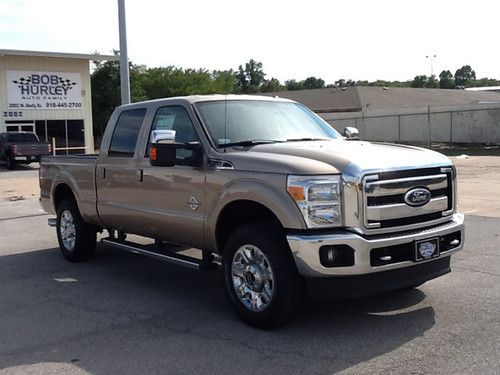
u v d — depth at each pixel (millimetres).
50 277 7633
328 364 4594
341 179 5016
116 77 57000
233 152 5754
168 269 7953
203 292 6797
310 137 6504
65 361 4824
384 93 52781
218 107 6395
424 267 5398
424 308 5887
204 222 5898
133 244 7328
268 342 5109
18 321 5848
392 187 5156
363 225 5008
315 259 4938
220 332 5406
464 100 50844
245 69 122375
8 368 4707
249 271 5484
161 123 6680
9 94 36094
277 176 5191
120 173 7102
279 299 5195
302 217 5000
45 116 37500
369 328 5375
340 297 5039
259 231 5344
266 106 6762
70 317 5949
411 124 41000
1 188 19531
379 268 5016
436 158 5637
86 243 8297
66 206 8406
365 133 42000
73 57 37500
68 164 8219
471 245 8875
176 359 4797
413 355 4719
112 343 5199
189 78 73438
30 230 11438
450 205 5688
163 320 5797
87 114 39219
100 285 7180
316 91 54750
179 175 6176
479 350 4777
